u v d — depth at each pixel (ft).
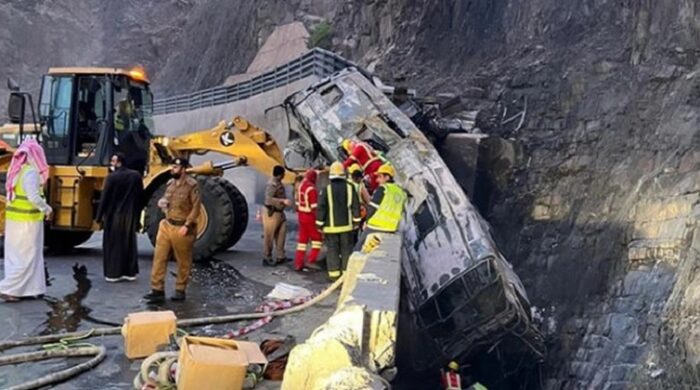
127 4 243.81
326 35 114.01
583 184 54.75
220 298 27.86
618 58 61.05
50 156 36.04
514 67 68.49
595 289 49.11
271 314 24.31
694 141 50.24
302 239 34.19
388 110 41.96
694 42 56.44
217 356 15.75
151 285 28.30
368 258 19.26
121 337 21.81
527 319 36.32
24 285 26.20
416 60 88.48
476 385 34.65
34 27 239.09
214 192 35.04
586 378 45.09
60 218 35.70
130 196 30.17
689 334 40.52
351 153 35.81
